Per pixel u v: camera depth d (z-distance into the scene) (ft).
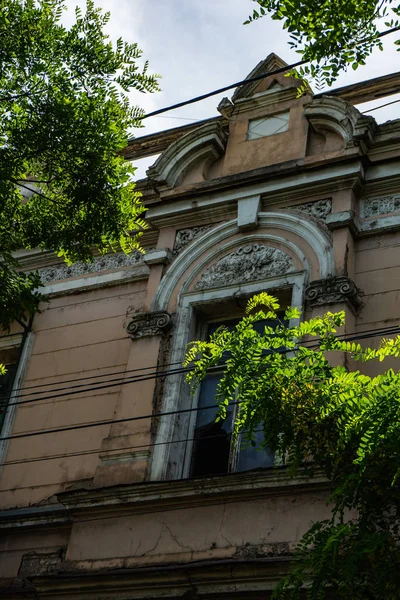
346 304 40.06
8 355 49.78
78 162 36.81
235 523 36.22
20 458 44.57
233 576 34.42
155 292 45.24
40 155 36.83
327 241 42.45
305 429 28.07
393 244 42.09
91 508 39.04
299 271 42.32
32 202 38.55
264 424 29.25
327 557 25.93
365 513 27.09
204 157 48.78
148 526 37.83
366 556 25.73
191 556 36.27
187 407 41.68
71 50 37.17
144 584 36.09
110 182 37.45
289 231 43.96
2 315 36.40
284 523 35.37
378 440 25.76
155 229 48.32
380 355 29.12
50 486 43.01
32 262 51.44
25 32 36.73
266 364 30.19
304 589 32.24
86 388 45.50
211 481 36.78
